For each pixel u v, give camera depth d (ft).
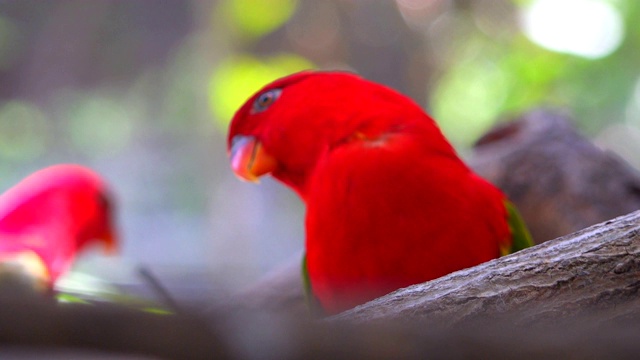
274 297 9.38
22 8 21.27
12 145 20.66
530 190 9.32
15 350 6.47
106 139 20.95
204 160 16.63
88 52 21.43
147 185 19.86
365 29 20.02
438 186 8.69
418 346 6.82
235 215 16.38
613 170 9.33
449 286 8.41
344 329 6.85
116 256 9.74
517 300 8.38
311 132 8.82
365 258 8.71
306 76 8.89
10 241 9.41
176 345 6.47
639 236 8.37
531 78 12.10
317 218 8.75
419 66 19.76
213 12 15.23
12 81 21.91
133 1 21.26
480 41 15.90
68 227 9.53
